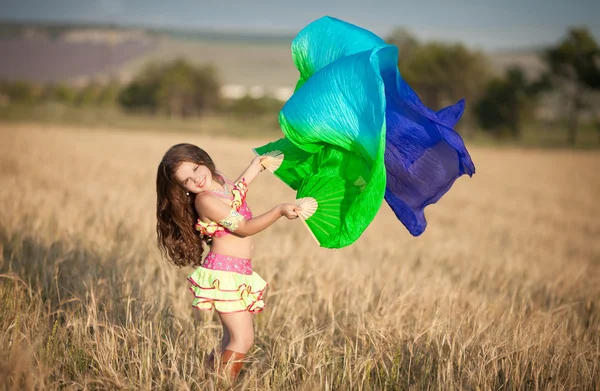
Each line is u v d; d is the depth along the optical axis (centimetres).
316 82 371
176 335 439
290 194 1584
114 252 653
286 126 389
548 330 490
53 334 397
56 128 4569
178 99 9225
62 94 9600
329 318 499
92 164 1986
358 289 578
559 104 7775
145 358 382
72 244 654
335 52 395
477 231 1259
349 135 364
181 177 360
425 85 8031
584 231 1411
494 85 6850
